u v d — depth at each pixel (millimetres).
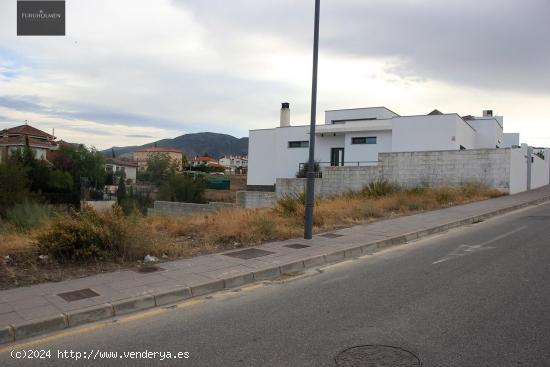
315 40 10703
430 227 12391
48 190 46688
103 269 7344
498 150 22688
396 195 19250
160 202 32594
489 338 4613
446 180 23891
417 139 34250
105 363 4223
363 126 37031
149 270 7371
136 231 8297
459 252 9234
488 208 16922
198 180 44562
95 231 7770
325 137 40125
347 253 9266
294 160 41812
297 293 6508
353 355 4273
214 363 4176
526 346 4410
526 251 9000
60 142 70500
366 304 5855
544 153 36344
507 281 6777
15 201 25547
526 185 26906
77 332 5023
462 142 35094
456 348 4383
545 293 6129
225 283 6871
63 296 5895
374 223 13281
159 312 5715
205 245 9414
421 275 7359
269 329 5023
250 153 44688
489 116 51094
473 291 6301
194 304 6047
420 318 5250
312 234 11211
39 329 4973
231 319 5406
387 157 25406
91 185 61531
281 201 15258
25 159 45219
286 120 46062
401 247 10180
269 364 4125
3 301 5656
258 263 7949
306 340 4676
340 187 26688
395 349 4387
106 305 5562
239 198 29672
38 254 7773
